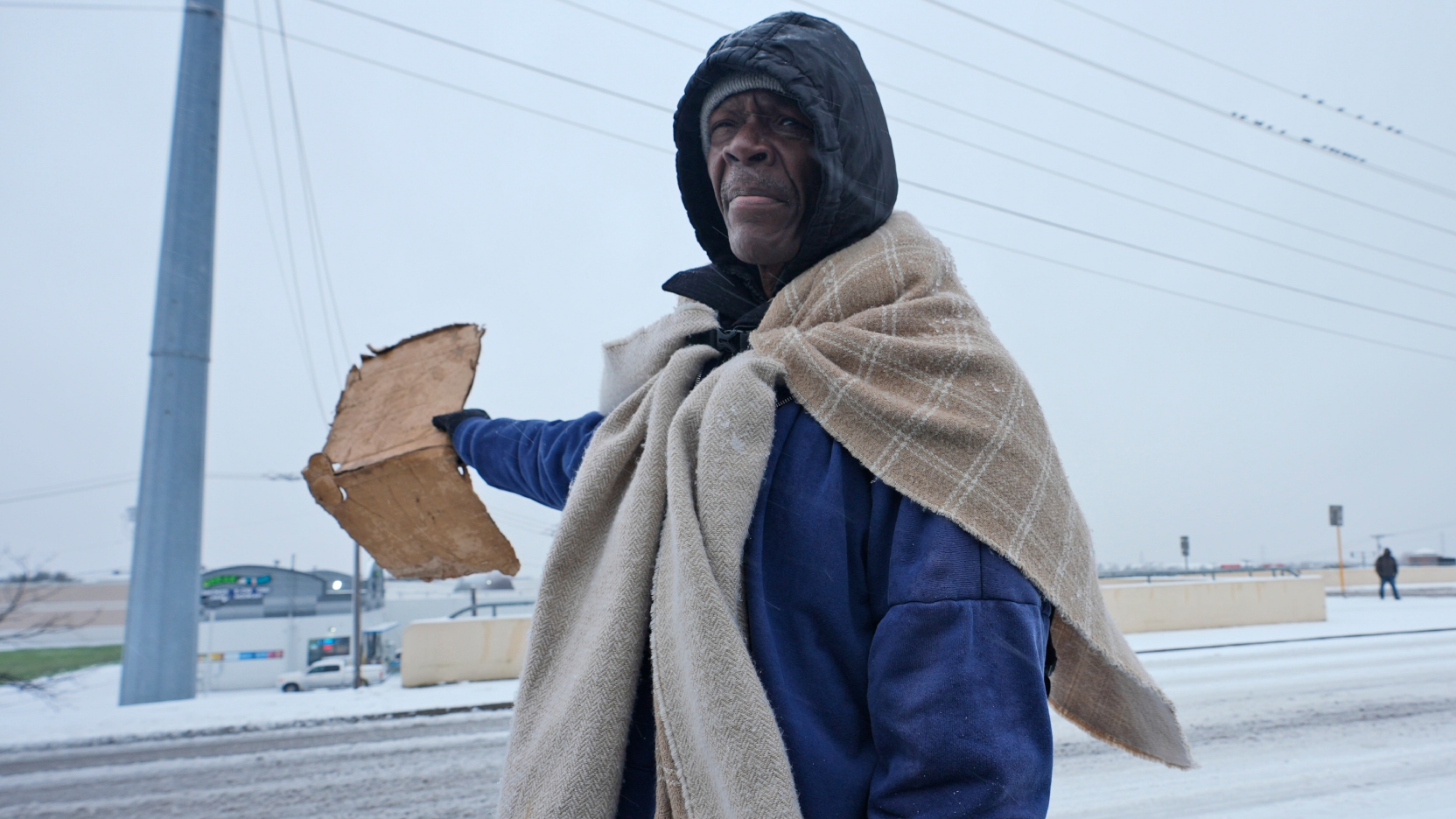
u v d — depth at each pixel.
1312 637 9.84
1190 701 6.10
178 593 7.03
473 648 8.23
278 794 4.43
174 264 6.97
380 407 1.25
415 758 5.14
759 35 0.87
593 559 0.83
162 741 5.80
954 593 0.64
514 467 1.08
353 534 1.21
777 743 0.60
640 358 1.04
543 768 0.69
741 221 0.90
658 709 0.66
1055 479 0.75
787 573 0.70
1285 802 3.72
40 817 4.18
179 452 7.05
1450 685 6.61
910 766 0.59
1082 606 0.71
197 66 6.86
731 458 0.71
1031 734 0.61
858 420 0.74
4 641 11.81
